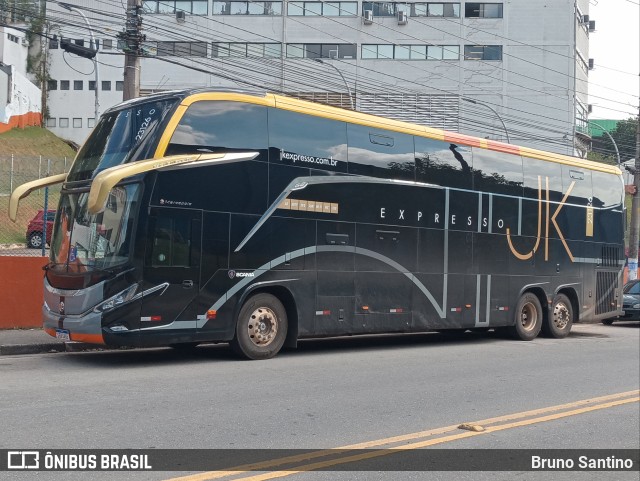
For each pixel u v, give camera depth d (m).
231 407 9.34
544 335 19.92
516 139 51.41
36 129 66.62
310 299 14.23
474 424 9.00
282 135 13.96
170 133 12.59
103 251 12.29
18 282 16.33
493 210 17.86
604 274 21.08
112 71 69.94
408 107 52.09
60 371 11.91
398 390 11.06
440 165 16.72
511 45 57.53
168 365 12.84
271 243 13.69
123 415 8.65
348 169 14.95
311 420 8.85
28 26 59.94
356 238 14.97
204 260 12.84
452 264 16.84
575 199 20.22
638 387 12.13
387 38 57.22
